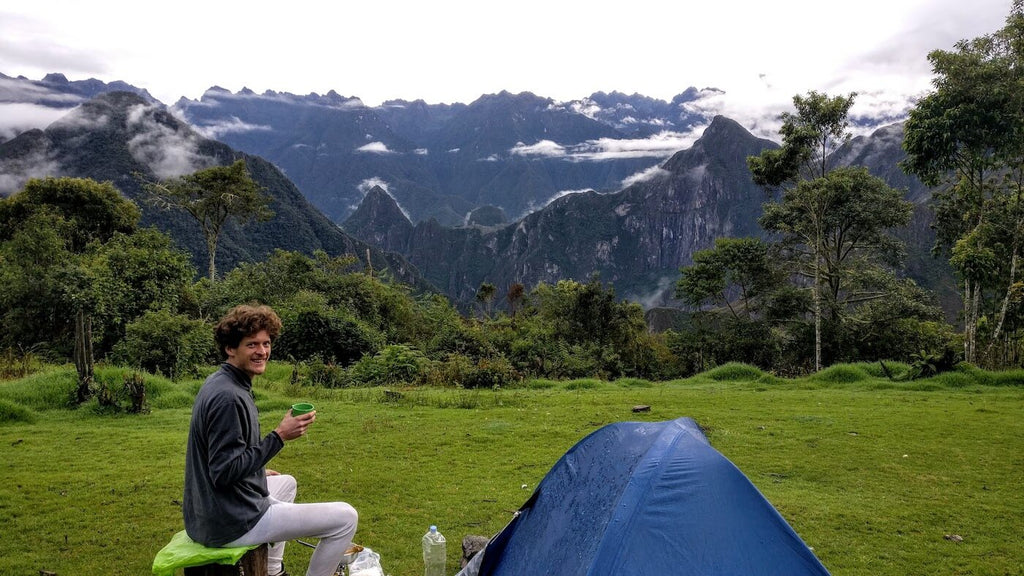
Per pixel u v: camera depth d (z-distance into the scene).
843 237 34.59
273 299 33.19
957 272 22.39
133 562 5.34
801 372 28.70
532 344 25.62
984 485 7.80
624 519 4.00
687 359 32.66
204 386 3.48
